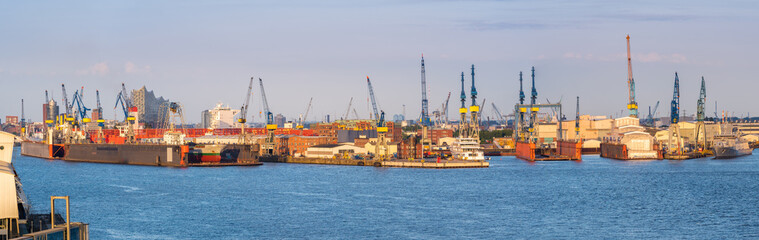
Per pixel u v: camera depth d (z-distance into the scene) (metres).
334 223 173.25
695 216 186.25
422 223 173.38
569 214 189.00
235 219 179.75
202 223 174.00
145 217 183.25
